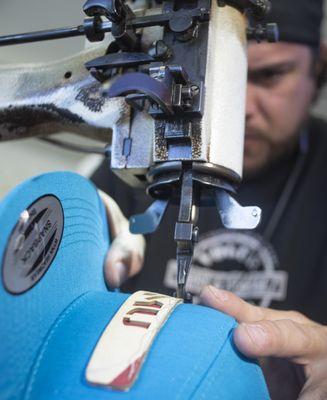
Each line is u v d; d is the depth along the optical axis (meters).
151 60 0.44
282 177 1.12
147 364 0.32
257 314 0.47
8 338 0.31
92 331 0.35
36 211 0.34
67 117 0.49
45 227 0.35
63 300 0.38
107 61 0.45
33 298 0.34
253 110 0.98
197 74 0.43
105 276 0.50
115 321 0.36
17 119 0.52
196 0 0.45
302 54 0.98
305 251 1.03
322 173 1.12
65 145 0.58
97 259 0.47
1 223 0.30
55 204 0.37
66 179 0.39
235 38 0.45
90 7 0.43
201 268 1.03
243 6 0.46
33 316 0.34
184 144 0.43
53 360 0.34
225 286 1.00
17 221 0.31
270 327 0.40
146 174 0.47
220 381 0.33
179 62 0.43
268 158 1.06
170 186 0.47
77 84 0.49
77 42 0.90
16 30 1.05
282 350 0.41
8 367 0.31
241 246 1.04
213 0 0.44
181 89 0.41
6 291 0.31
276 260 1.02
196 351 0.34
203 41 0.43
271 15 0.91
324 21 1.19
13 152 1.55
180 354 0.33
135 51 0.46
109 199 0.57
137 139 0.46
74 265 0.40
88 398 0.31
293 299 0.98
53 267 0.36
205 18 0.43
